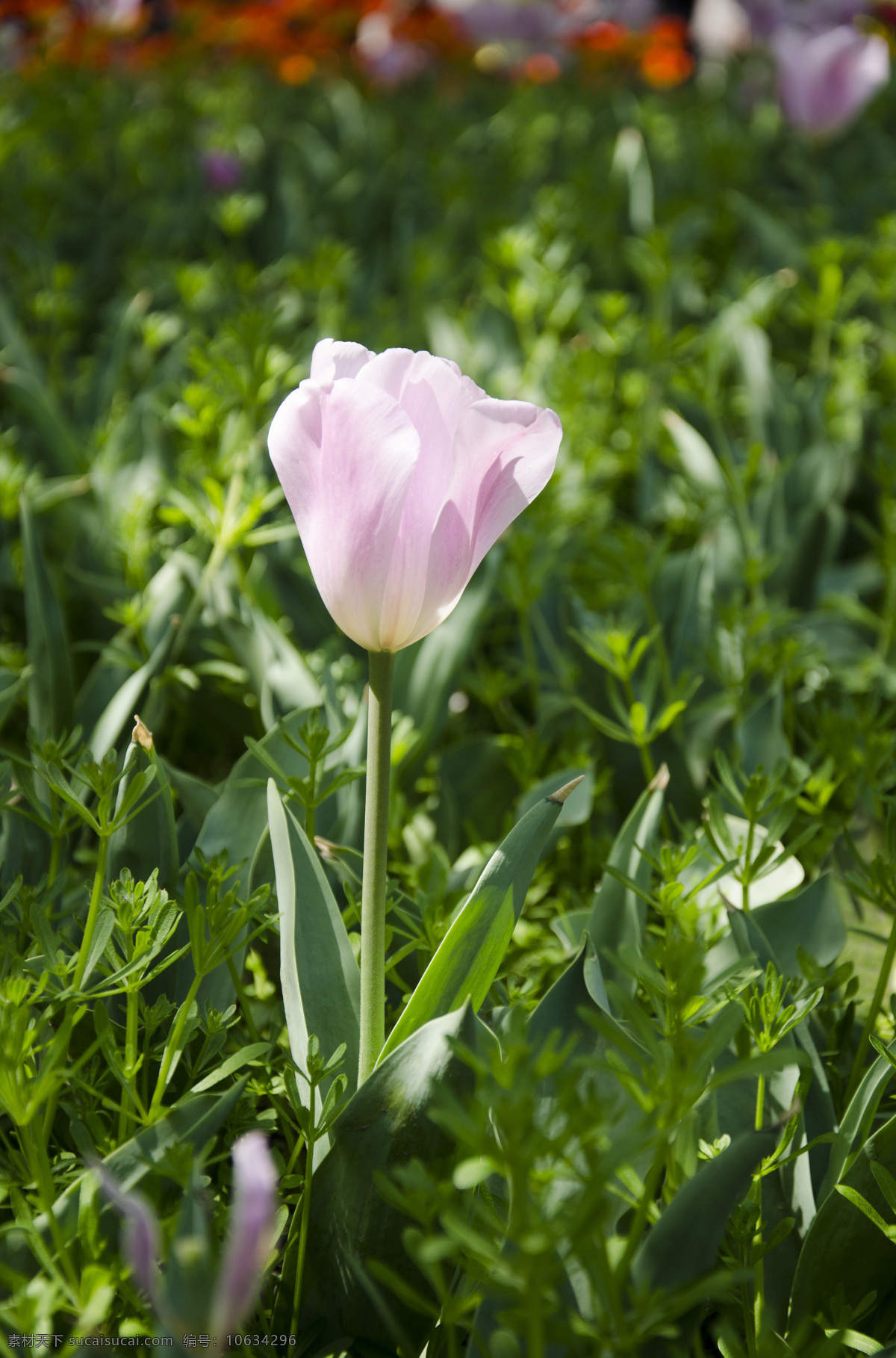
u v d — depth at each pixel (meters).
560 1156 0.75
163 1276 0.79
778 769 0.96
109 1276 0.77
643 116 3.38
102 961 0.88
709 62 5.14
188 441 1.57
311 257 2.34
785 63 2.83
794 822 1.04
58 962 0.84
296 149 3.36
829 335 2.00
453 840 1.06
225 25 4.80
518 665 1.37
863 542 1.71
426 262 2.15
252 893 0.92
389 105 4.19
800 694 1.30
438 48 4.86
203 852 0.93
